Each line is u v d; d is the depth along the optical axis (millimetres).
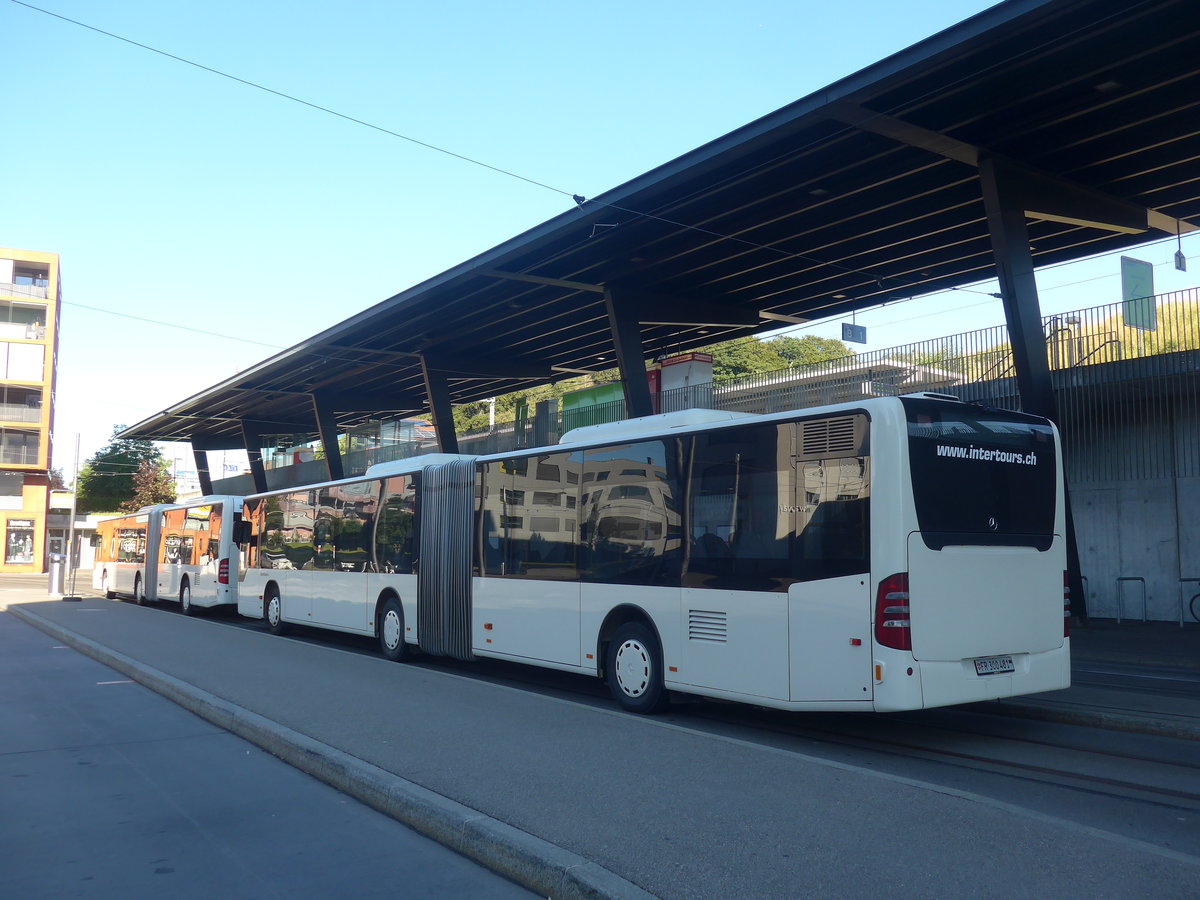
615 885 4320
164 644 15500
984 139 16906
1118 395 19047
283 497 18422
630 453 9883
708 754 6918
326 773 6980
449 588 12633
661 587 9266
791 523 8102
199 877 5082
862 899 4152
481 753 7027
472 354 34219
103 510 82562
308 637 17625
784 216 20000
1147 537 19031
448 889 4832
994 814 5309
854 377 21531
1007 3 12555
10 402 62281
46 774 7316
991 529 7961
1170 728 8336
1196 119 16297
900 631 7305
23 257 62250
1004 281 17312
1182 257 18875
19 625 21094
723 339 32562
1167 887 4258
